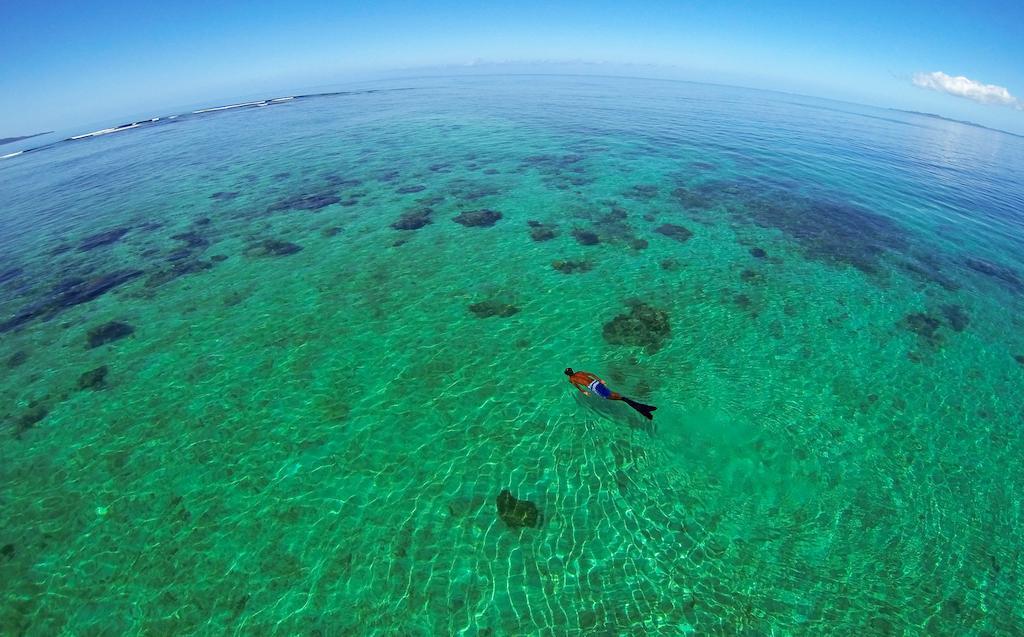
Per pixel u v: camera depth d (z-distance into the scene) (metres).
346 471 11.02
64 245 24.94
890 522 10.01
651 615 8.16
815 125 63.44
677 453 11.36
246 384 13.91
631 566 8.91
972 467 11.54
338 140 46.53
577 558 9.05
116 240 25.02
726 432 12.02
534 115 58.91
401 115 61.44
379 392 13.43
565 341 15.44
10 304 19.14
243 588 8.70
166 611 8.38
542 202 27.56
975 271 21.58
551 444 11.57
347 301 17.92
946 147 56.66
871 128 67.19
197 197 31.33
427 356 14.84
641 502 10.15
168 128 66.56
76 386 14.16
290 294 18.55
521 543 9.34
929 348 15.91
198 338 16.09
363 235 23.59
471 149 40.62
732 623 8.09
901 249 23.36
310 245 22.75
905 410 13.20
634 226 24.38
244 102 100.69
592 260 20.73
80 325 17.22
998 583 8.98
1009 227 27.70
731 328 16.38
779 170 36.25
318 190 30.97
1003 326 17.47
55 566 9.20
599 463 11.05
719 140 46.38
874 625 8.17
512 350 15.04
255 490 10.64
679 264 20.58
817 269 20.73
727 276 19.77
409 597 8.48
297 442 11.87
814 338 16.05
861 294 18.95
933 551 9.48
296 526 9.80
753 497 10.36
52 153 58.50
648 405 12.69
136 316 17.55
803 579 8.82
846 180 34.88
